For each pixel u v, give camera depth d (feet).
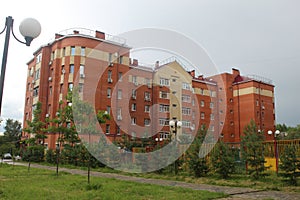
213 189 25.98
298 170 29.86
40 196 19.83
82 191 22.29
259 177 34.55
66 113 45.83
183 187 26.45
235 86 117.29
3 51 19.06
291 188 27.17
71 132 48.06
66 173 39.04
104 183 27.30
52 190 22.58
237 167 39.75
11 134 163.12
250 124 37.91
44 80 87.51
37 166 57.00
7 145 110.32
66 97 46.14
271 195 22.79
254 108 111.14
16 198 19.10
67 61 77.05
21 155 85.15
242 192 24.12
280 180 32.27
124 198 19.24
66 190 22.68
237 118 114.32
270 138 111.75
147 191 22.53
